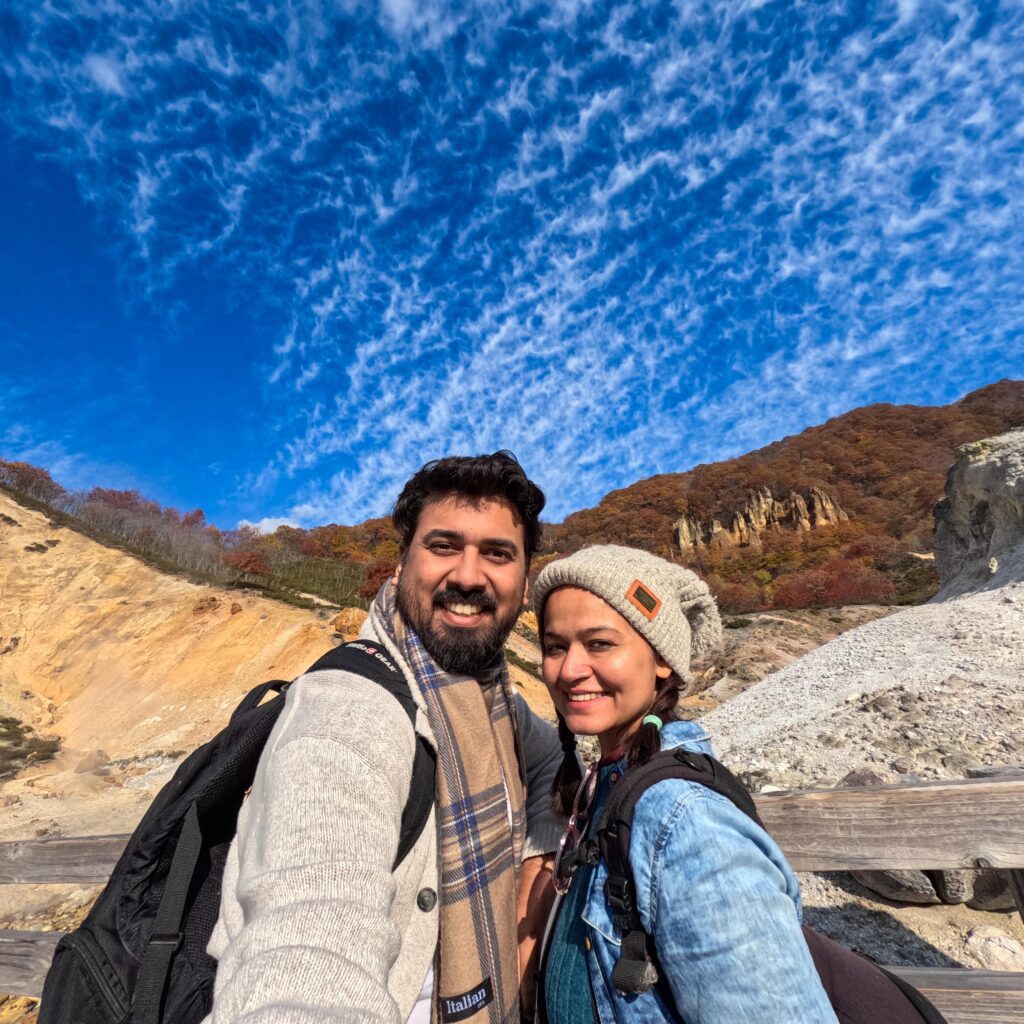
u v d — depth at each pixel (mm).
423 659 1214
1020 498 11539
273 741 936
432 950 975
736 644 22844
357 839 801
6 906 5160
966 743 4344
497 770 1228
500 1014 1053
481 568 1275
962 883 2684
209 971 893
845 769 4230
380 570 25328
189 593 24000
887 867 1645
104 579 25312
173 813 978
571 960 1016
